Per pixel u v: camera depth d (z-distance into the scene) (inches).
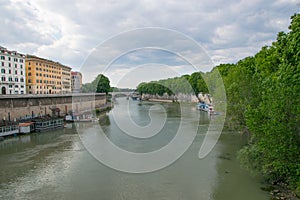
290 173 546.6
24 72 3026.6
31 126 1545.3
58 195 638.5
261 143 571.2
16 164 899.4
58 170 825.5
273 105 540.1
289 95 526.0
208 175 756.0
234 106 1067.9
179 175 757.3
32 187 692.7
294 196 589.9
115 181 719.7
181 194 636.1
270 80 634.8
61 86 3917.3
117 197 623.5
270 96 568.4
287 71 558.3
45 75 3437.5
